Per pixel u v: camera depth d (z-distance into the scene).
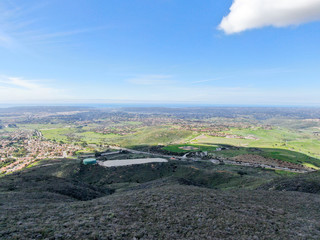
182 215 18.97
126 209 20.88
